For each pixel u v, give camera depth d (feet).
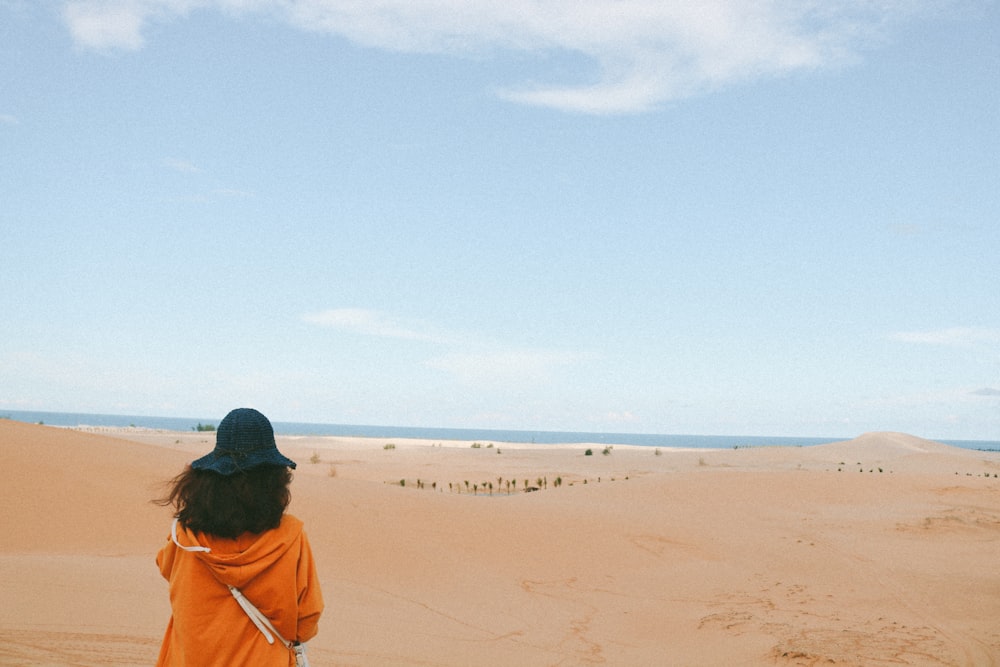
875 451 209.97
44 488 53.36
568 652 34.27
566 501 74.95
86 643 26.53
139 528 49.90
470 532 57.82
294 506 57.26
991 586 48.57
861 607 43.42
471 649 33.17
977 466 153.17
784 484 88.07
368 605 39.99
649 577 51.62
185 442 179.22
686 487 85.92
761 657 32.86
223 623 9.02
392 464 152.56
